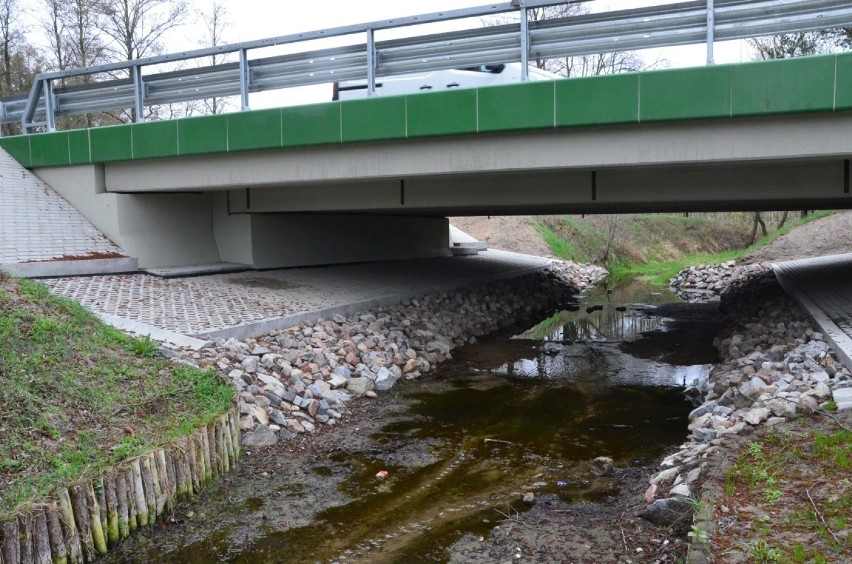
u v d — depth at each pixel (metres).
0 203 14.81
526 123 11.38
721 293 25.81
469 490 7.53
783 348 11.34
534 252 34.19
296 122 13.18
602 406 10.88
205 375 8.86
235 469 7.97
